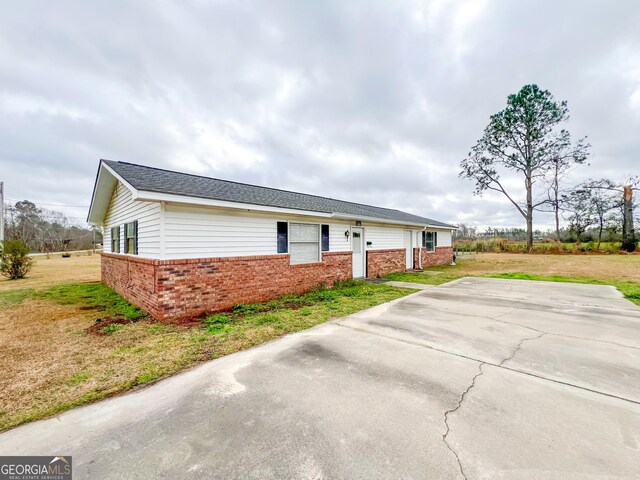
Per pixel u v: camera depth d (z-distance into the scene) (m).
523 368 3.23
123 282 7.78
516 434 2.08
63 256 30.59
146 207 6.25
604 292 8.00
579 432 2.11
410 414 2.35
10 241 12.98
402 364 3.36
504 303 6.67
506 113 24.20
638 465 1.77
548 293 7.91
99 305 6.82
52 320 5.48
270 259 7.18
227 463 1.83
